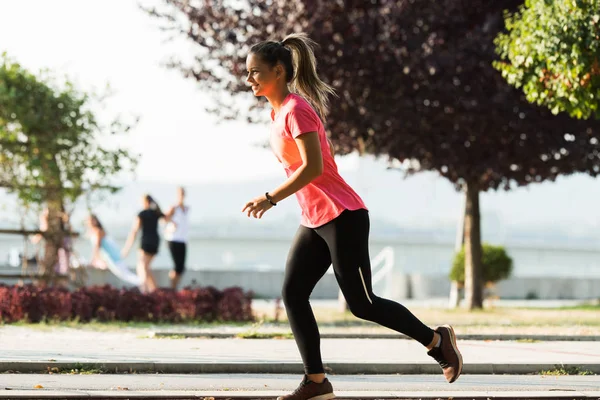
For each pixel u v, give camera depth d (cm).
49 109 1925
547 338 1474
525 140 2273
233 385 941
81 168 1944
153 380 966
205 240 6556
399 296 3672
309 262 750
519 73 1639
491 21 2166
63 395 795
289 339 1427
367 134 2222
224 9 2214
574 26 1508
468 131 2216
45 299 1712
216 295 1866
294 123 720
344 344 1348
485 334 1484
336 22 2138
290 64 752
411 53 2130
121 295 1802
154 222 2591
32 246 2208
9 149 1919
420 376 1052
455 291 2823
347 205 730
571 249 7238
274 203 715
